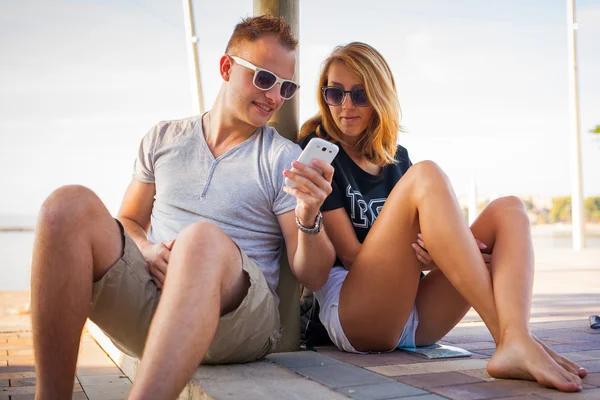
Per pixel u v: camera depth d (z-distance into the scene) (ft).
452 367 8.05
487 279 7.54
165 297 6.23
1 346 13.92
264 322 7.66
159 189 8.59
